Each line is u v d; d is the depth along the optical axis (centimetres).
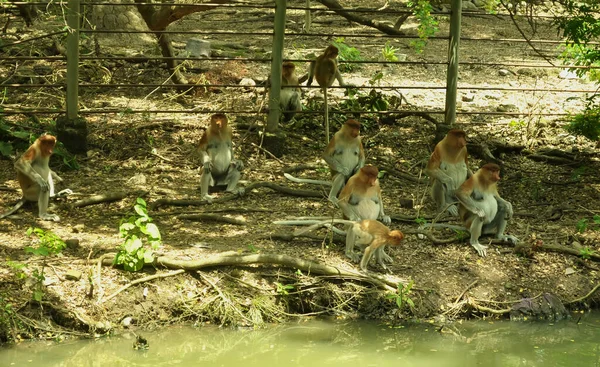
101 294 905
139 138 1430
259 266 972
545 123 1591
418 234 1084
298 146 1470
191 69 1933
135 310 905
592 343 915
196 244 1020
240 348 873
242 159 1377
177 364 830
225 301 927
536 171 1377
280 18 1369
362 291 963
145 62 1936
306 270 966
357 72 2067
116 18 2203
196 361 840
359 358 860
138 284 926
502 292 994
